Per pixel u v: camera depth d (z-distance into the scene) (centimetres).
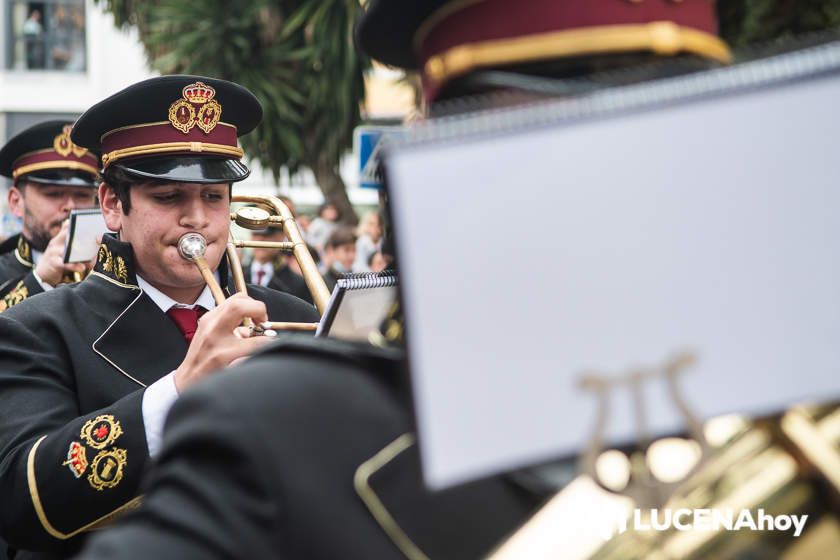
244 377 94
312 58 1122
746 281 73
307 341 99
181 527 87
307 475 89
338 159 1148
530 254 72
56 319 265
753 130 72
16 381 258
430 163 72
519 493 92
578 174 72
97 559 88
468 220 72
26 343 262
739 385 73
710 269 73
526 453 72
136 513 92
